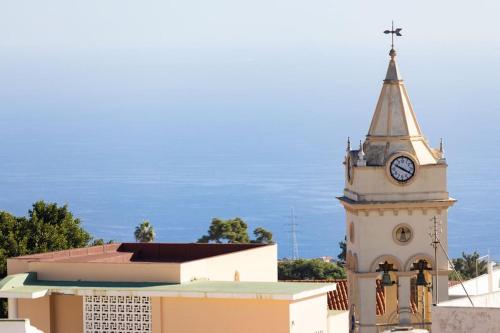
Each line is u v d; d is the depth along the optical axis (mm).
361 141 104688
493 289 112438
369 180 101500
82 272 89625
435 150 102125
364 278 101125
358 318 101188
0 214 126125
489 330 74250
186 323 85938
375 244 101250
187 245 99750
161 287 86875
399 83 102875
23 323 78812
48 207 130000
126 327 86812
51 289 88000
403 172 101312
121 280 89000
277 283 88188
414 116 102625
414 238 101250
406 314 100750
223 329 85375
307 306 86688
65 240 126750
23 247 122438
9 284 88812
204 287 86688
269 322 84938
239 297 84562
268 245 98625
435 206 101125
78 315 88625
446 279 100812
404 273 100812
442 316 74875
